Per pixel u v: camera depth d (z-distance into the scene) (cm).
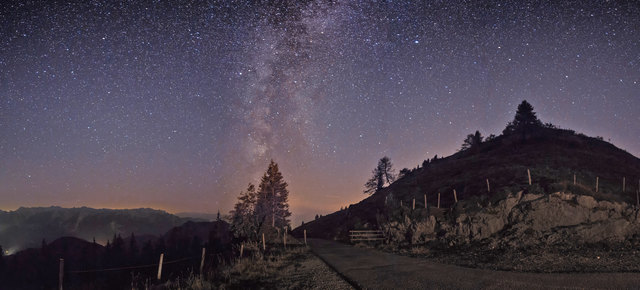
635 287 1009
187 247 9994
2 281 9769
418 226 2670
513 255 1764
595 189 3125
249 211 4788
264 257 2136
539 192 2572
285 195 6506
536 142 6331
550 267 1380
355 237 3175
